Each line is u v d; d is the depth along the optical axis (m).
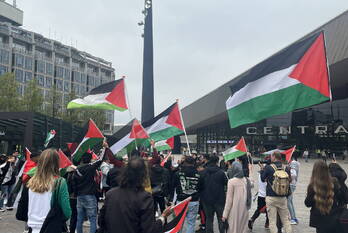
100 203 10.46
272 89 6.20
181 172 6.50
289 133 46.09
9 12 88.06
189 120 62.69
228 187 6.01
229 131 54.28
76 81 100.31
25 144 15.23
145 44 29.39
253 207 10.65
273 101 6.15
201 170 7.34
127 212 3.07
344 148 42.34
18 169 9.69
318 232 4.72
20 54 82.94
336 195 4.77
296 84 5.96
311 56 5.94
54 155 4.18
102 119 53.44
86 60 105.88
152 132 9.52
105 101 8.45
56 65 94.19
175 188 6.60
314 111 44.75
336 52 26.25
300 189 14.93
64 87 95.69
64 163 6.34
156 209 8.52
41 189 4.02
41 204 4.05
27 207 4.43
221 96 45.72
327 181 4.70
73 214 6.92
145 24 29.38
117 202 3.13
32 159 5.55
